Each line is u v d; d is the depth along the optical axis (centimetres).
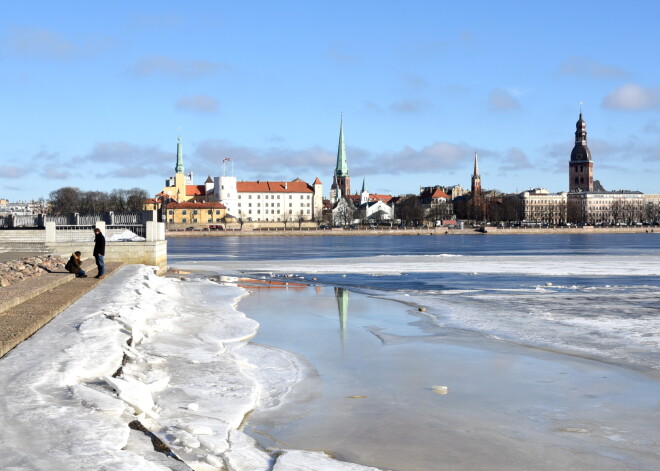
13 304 3011
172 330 3120
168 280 5856
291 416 1933
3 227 8256
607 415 1969
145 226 7725
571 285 5806
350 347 2941
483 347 2944
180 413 1822
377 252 13088
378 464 1586
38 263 5188
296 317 3869
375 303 4547
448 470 1554
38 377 1839
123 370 2055
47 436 1411
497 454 1655
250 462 1503
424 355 2778
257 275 7150
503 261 9475
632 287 5569
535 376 2422
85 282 4319
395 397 2145
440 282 6188
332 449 1677
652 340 3086
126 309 3041
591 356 2755
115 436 1427
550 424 1888
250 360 2645
